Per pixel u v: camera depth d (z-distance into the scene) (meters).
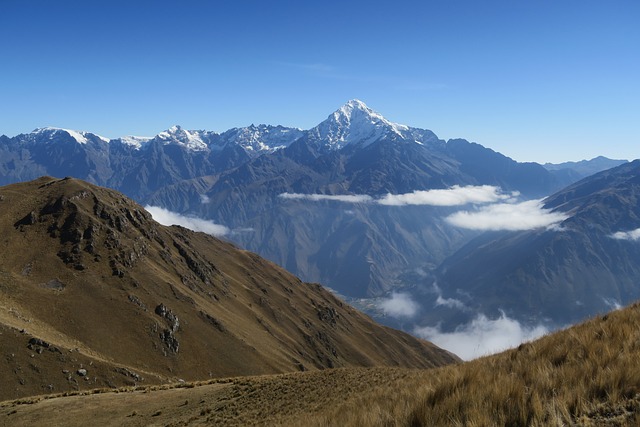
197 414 38.06
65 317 113.88
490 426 6.85
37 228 143.38
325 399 32.34
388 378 35.28
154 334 126.31
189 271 182.62
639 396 7.01
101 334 115.56
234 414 35.75
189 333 137.88
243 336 158.88
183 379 119.56
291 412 30.97
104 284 133.12
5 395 73.81
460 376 9.32
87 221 149.25
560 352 10.06
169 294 148.12
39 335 94.25
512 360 11.16
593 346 9.47
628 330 10.01
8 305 104.81
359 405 11.69
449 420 7.45
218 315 163.25
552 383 7.99
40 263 130.38
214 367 131.88
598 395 7.44
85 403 45.38
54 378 81.88
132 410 42.28
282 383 42.00
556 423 6.62
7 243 133.25
